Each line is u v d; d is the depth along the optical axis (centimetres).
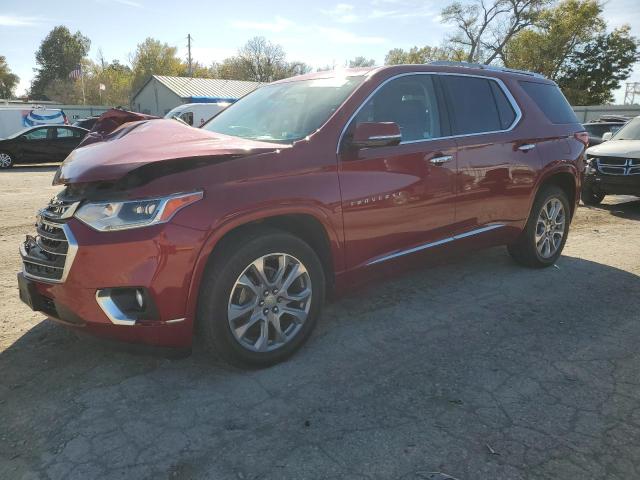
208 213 284
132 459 244
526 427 270
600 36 4653
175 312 284
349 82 387
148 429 266
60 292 284
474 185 432
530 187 488
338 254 350
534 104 508
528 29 4588
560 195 532
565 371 328
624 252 612
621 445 256
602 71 4675
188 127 355
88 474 235
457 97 436
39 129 1861
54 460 244
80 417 276
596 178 909
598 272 531
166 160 278
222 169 295
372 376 320
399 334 380
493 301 446
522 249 519
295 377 318
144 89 4756
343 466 240
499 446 255
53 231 295
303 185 322
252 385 308
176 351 296
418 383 312
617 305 439
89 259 273
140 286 275
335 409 285
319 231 344
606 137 1058
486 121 455
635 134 982
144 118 392
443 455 248
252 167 304
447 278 505
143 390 302
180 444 255
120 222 272
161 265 275
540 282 496
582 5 4400
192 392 300
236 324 309
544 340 371
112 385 307
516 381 315
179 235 277
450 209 416
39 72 10144
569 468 240
